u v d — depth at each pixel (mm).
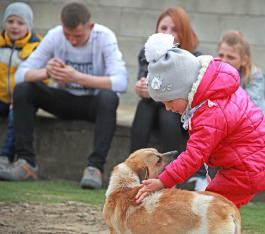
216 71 5363
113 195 5398
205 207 5000
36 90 8484
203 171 7945
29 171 8484
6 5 10930
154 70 5430
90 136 8773
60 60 8297
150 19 10773
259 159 5465
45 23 10945
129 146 8617
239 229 5070
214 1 10648
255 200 8078
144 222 5160
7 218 6750
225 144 5473
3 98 8969
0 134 9086
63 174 8875
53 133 8875
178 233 5059
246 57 7941
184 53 5406
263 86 8141
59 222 6695
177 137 7898
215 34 10656
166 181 5254
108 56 8477
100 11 10875
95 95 8461
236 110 5398
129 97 10812
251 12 10578
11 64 8930
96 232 6410
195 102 5348
